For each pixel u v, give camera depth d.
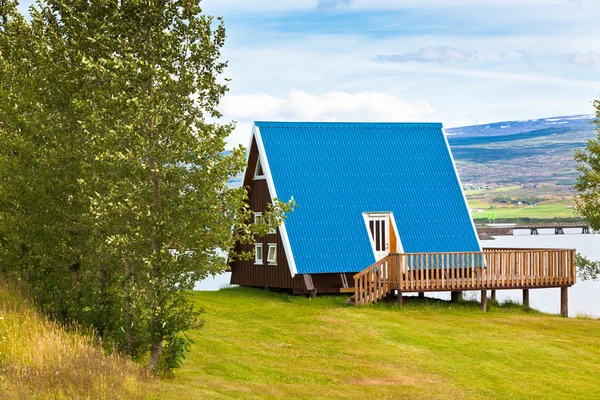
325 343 27.78
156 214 20.16
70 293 23.31
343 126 42.22
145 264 20.34
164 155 20.27
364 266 37.53
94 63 21.36
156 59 21.34
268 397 20.45
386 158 41.59
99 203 20.52
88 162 21.97
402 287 34.91
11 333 19.47
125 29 21.48
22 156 24.12
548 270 37.34
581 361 27.09
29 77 24.80
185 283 20.44
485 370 25.42
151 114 20.31
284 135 40.66
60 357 18.03
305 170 39.69
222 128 21.19
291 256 36.75
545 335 30.89
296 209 38.19
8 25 26.83
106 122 21.39
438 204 40.47
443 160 42.38
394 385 23.00
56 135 23.91
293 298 36.69
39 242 23.42
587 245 127.31
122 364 19.34
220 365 23.34
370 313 33.50
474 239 39.75
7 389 15.58
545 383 24.22
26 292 24.64
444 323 32.28
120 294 21.70
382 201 39.75
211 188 20.16
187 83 20.88
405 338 29.09
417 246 38.69
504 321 33.38
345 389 22.19
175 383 20.27
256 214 40.25
